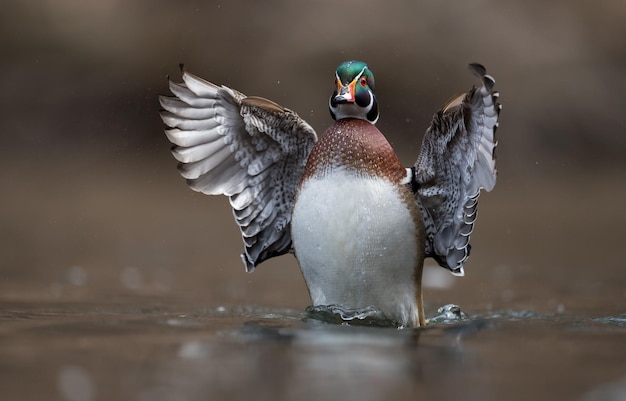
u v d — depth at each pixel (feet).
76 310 30.73
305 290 38.65
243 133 30.53
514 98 74.74
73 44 77.97
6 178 69.21
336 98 29.27
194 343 24.17
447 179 29.48
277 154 30.66
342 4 76.38
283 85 74.18
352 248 28.09
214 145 30.78
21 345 23.59
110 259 45.27
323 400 18.81
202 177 30.91
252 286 39.47
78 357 22.22
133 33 77.61
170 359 22.12
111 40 77.77
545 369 21.65
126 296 35.24
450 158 29.09
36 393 19.06
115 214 58.90
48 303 32.45
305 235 28.50
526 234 53.62
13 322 27.37
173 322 27.94
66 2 79.41
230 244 51.13
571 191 68.18
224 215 60.39
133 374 20.63
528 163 73.41
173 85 30.32
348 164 28.22
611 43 77.30
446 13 75.82
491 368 21.75
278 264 45.83
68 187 67.36
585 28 77.61
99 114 76.18
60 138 75.97
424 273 43.78
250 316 30.01
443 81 73.56
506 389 19.80
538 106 74.84
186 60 75.72
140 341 24.34
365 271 28.37
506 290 38.78
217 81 74.64
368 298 28.76
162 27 77.10
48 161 74.38
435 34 75.05
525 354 23.41
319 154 28.60
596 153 75.25
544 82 75.46
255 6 76.69
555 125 74.69
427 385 20.07
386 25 75.25
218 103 30.22
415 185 29.43
